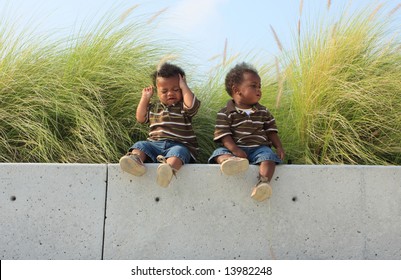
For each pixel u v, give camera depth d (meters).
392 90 3.99
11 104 3.63
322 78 3.97
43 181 3.04
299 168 3.15
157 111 3.34
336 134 3.81
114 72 3.95
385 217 3.20
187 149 3.21
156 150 3.24
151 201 3.05
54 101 3.62
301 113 3.93
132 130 3.83
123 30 4.21
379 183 3.21
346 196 3.18
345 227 3.17
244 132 3.25
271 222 3.12
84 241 3.03
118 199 3.04
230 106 3.29
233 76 3.32
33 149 3.50
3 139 3.49
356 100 3.91
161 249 3.05
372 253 3.18
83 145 3.46
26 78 3.73
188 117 3.31
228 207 3.10
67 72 3.89
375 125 3.90
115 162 3.53
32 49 3.99
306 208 3.14
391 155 3.97
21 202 3.03
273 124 3.38
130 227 3.04
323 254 3.14
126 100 3.83
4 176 3.03
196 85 4.31
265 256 3.10
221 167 2.97
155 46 4.31
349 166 3.20
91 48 4.05
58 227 3.03
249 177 3.11
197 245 3.07
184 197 3.07
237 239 3.09
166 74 3.27
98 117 3.64
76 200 3.04
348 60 4.16
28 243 3.02
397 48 4.28
